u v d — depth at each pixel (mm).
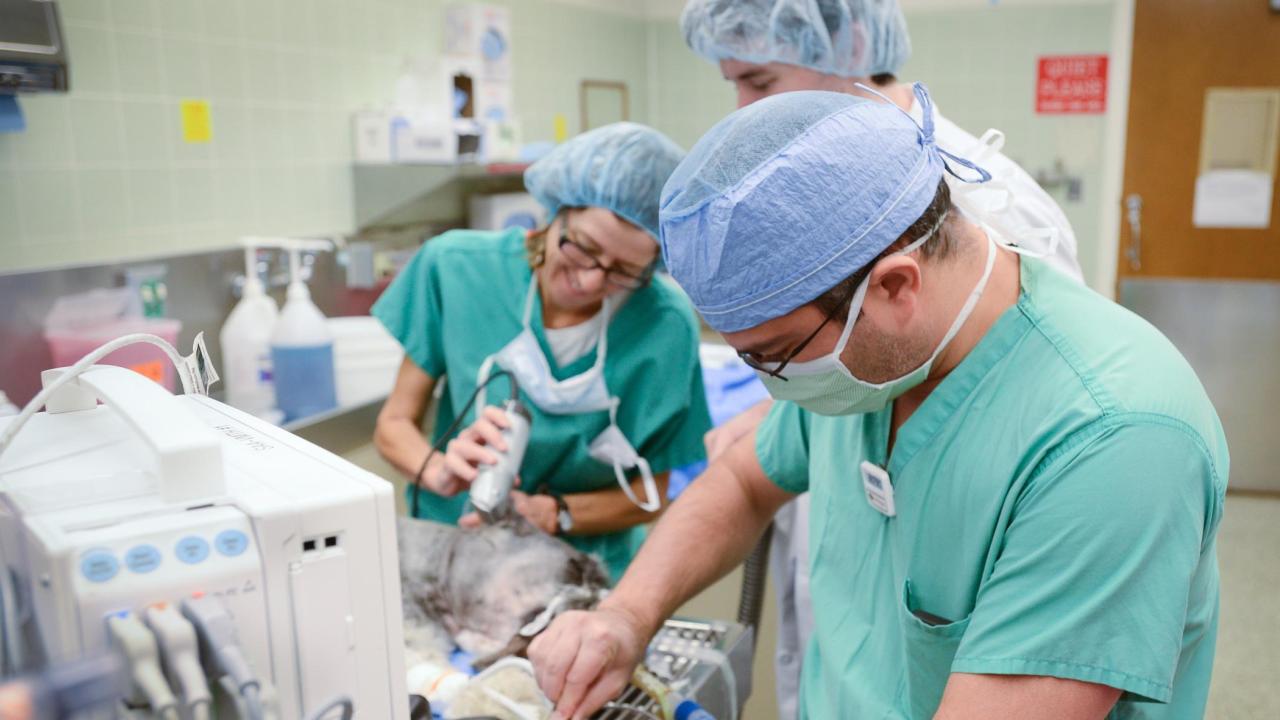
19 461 781
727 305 963
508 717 1101
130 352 2252
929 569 1042
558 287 1730
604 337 1777
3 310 2217
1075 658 854
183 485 715
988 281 1001
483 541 1322
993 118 5164
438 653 1227
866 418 1144
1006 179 1519
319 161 3293
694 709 1079
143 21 2666
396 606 792
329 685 760
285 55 3123
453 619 1263
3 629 718
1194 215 4602
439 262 1892
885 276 924
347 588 756
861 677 1131
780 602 2158
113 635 639
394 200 3393
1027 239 1042
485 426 1533
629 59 5328
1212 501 889
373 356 2764
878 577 1139
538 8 4406
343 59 3354
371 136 3391
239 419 935
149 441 713
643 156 1582
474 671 1201
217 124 2908
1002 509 948
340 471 794
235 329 2654
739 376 2547
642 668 1151
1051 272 1033
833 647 1172
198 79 2838
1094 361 929
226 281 2801
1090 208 5109
